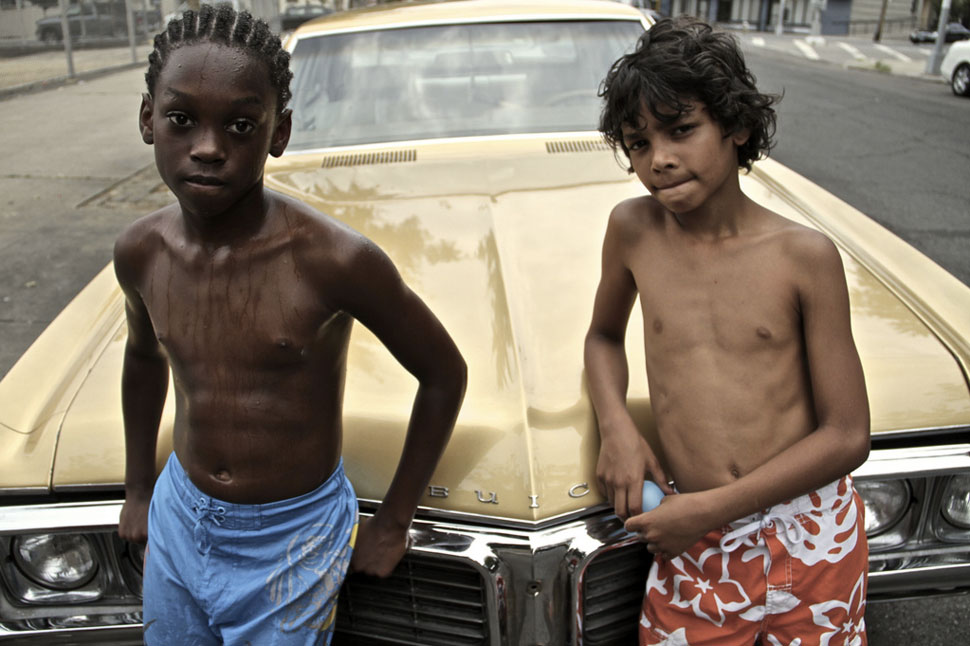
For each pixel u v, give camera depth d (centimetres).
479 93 291
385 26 307
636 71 126
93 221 593
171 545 131
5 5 1611
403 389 161
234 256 118
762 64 1958
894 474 151
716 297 132
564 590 142
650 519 130
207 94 106
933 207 608
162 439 155
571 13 308
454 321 179
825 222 229
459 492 144
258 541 128
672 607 140
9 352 398
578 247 209
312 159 271
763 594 133
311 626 132
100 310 197
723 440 132
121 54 1709
